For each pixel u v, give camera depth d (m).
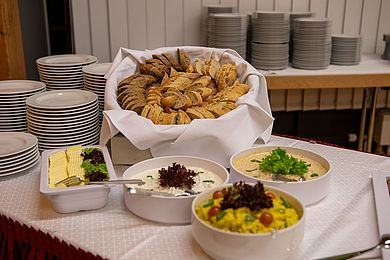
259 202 0.88
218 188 0.98
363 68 2.31
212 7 2.39
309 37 2.23
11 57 1.97
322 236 0.98
